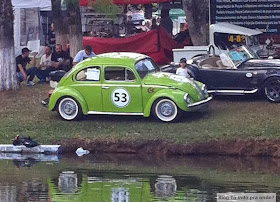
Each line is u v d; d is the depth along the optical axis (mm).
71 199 14867
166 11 35875
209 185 16172
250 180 16703
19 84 25141
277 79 22438
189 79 21469
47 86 25875
